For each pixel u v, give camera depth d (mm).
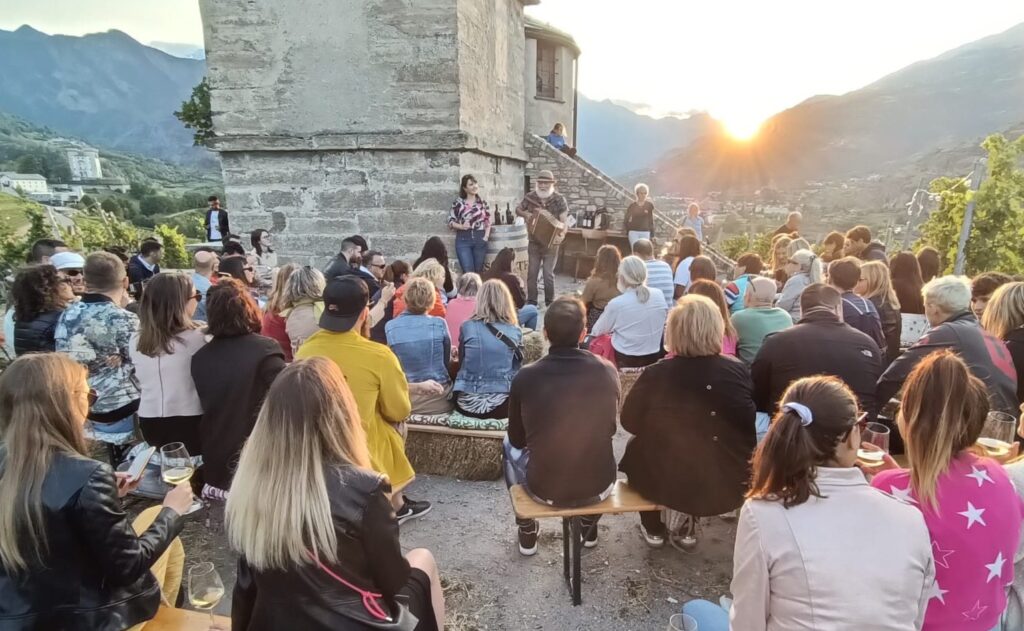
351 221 9109
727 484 2922
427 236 8977
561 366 2900
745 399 2898
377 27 8383
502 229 9047
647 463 3029
